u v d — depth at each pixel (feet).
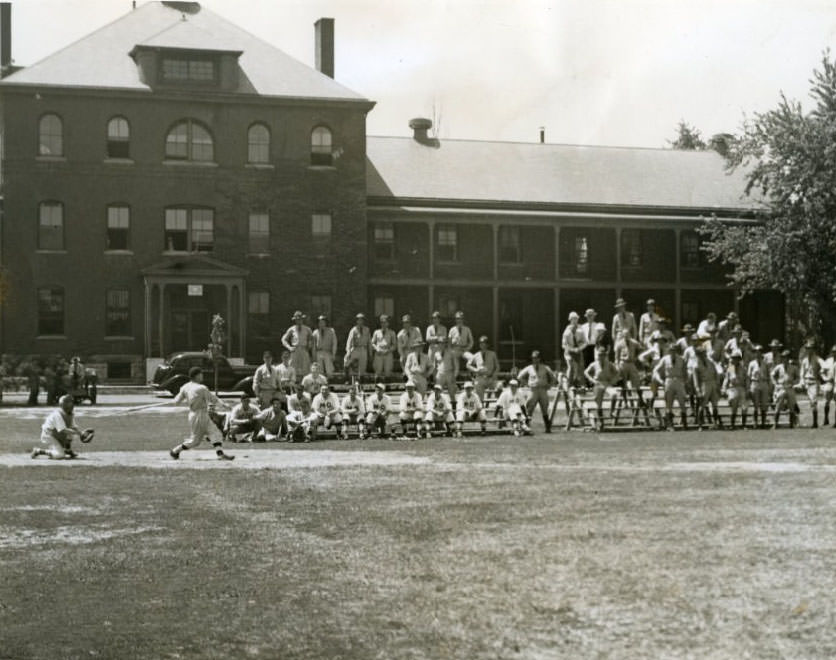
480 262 211.20
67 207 186.19
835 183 187.01
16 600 37.58
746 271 207.82
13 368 182.19
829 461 74.84
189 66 191.01
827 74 192.03
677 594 37.22
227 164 192.13
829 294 194.29
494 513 52.90
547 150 227.61
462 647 32.17
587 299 217.15
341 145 196.85
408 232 208.64
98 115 187.32
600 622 34.37
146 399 157.07
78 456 80.53
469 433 101.19
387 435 98.68
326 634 33.53
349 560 43.09
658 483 63.10
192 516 52.95
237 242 192.54
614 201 216.54
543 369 102.94
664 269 220.64
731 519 50.37
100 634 33.76
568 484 63.10
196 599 37.52
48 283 185.16
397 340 116.78
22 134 184.55
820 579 39.01
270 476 67.77
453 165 218.18
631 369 107.76
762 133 197.36
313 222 196.34
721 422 106.83
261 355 193.57
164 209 189.67
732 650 31.68
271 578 40.32
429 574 40.63
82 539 47.57
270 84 194.90
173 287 189.26
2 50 200.13
